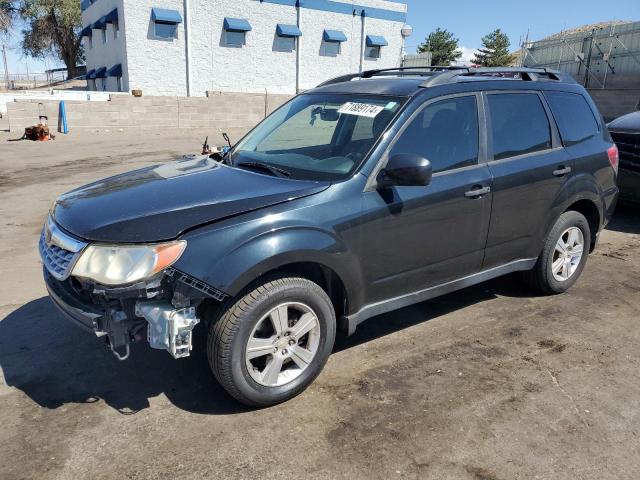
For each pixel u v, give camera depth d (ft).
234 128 75.25
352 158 12.06
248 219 10.35
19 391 11.57
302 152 13.14
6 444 9.90
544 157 15.07
